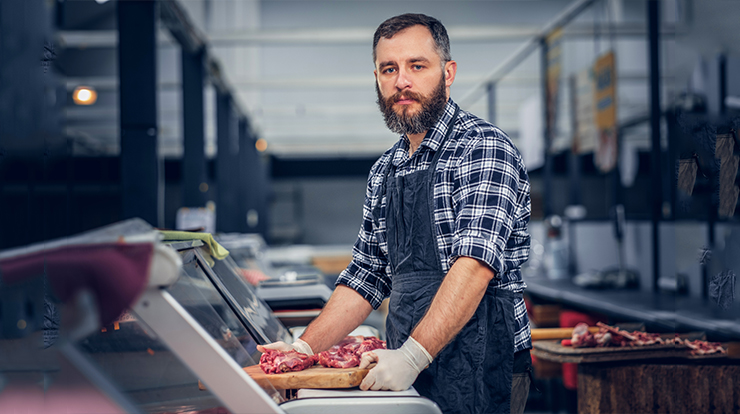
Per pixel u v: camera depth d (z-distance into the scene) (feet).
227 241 11.38
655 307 10.24
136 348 3.65
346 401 3.48
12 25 5.84
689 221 10.77
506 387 4.21
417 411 3.49
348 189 50.19
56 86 6.82
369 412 3.48
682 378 6.56
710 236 8.29
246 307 5.37
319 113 31.60
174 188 41.75
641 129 30.09
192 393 3.66
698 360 6.65
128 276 2.88
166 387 3.64
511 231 4.26
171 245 4.07
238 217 30.78
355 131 37.86
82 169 30.09
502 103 32.27
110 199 30.04
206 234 5.29
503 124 36.63
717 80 8.02
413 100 4.35
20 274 2.82
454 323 3.84
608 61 15.33
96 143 31.04
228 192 24.52
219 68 20.34
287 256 31.09
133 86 11.24
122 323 3.65
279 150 44.37
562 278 17.12
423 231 4.42
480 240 3.94
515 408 4.48
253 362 4.37
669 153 11.51
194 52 18.26
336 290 5.15
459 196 4.30
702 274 10.44
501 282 4.34
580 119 17.37
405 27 4.35
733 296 7.89
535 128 21.50
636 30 18.37
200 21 17.46
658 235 12.44
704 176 7.82
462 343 4.17
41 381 2.85
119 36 11.24
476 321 4.19
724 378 6.53
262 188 39.88
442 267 4.35
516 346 4.43
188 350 3.11
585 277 14.40
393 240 4.60
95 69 17.99
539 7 26.63
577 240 17.42
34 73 5.99
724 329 7.54
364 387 3.71
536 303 14.70
